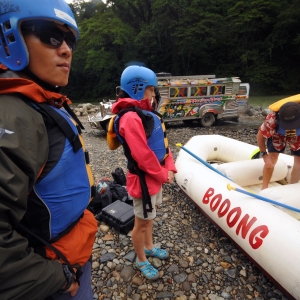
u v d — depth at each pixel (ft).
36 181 3.01
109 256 8.54
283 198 8.53
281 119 9.06
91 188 4.02
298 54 86.12
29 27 3.02
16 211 2.53
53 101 3.37
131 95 6.23
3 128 2.48
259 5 82.23
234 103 35.29
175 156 20.86
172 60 94.48
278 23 82.53
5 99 2.75
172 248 8.89
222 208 8.88
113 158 20.62
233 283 7.38
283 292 6.83
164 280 7.48
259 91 85.30
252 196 8.39
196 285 7.31
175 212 11.34
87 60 94.73
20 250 2.53
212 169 10.93
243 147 14.94
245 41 90.84
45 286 2.80
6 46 3.14
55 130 3.16
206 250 8.76
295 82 84.07
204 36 87.66
